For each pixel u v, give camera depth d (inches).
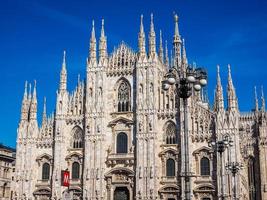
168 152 4146.2
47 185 4463.6
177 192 4040.4
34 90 4719.5
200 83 2267.5
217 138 3986.2
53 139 4544.8
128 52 4544.8
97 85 4507.9
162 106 4281.5
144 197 4072.3
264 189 4958.2
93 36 4653.1
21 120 4672.7
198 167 4030.5
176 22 4776.1
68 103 4601.4
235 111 4037.9
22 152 4591.5
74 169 4429.1
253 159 5128.0
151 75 4335.6
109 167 4311.0
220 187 3890.3
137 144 4205.2
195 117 4133.9
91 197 4237.2
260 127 5137.8
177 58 4660.4
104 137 4372.5
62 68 4667.8
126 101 4441.4
